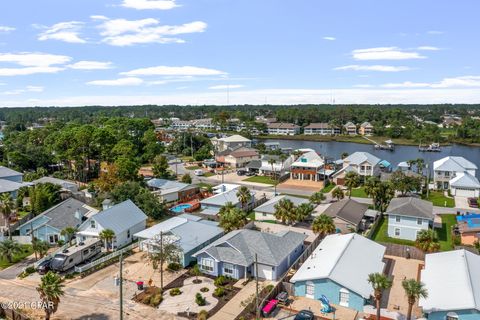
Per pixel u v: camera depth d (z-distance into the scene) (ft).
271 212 237.25
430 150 590.55
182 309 134.41
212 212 247.70
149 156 474.08
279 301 137.80
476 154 553.64
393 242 202.59
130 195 249.34
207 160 470.80
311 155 383.45
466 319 120.26
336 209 224.33
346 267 144.87
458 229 211.00
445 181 323.98
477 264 147.95
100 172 378.12
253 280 156.04
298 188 335.06
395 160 506.07
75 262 170.30
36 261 177.27
